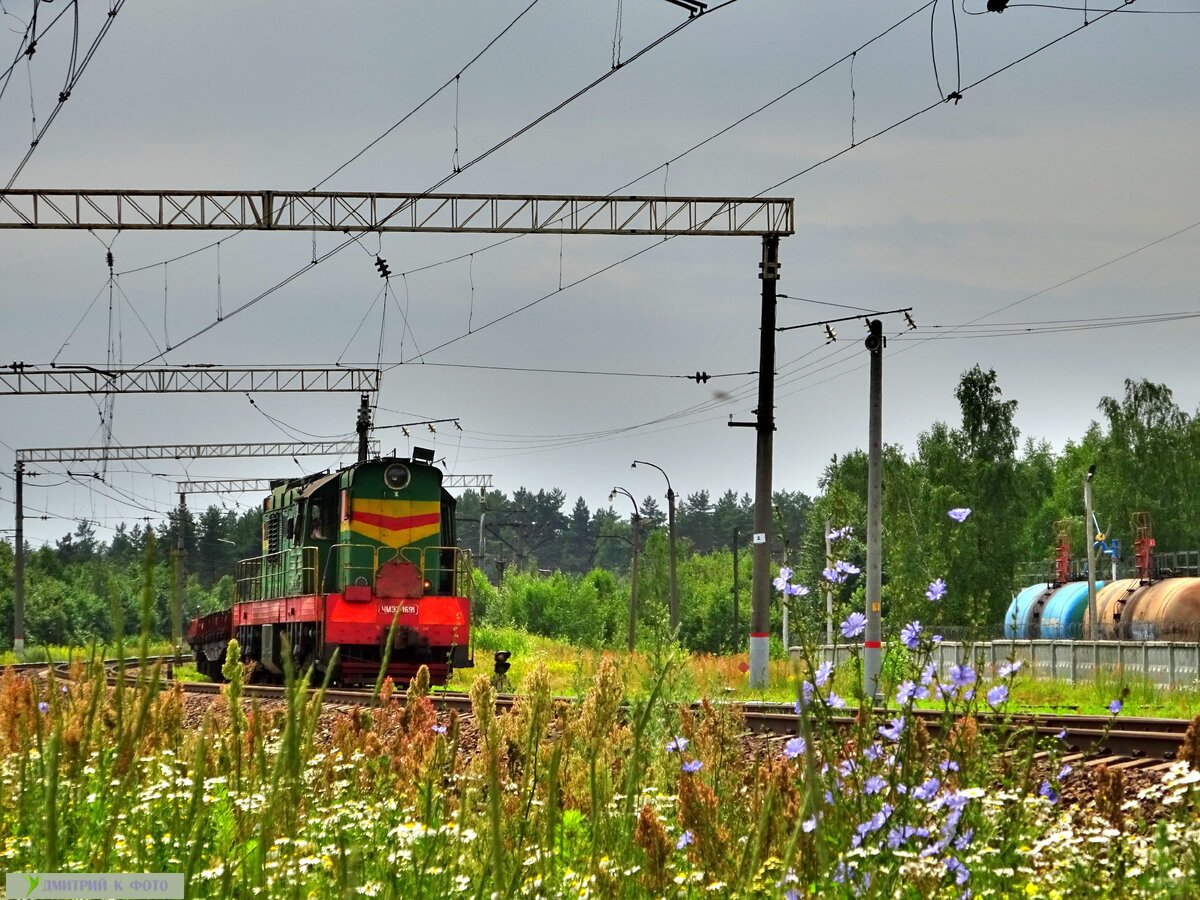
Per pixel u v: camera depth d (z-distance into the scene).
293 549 52.34
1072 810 11.63
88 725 8.16
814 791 6.40
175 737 14.21
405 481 49.50
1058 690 42.53
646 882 9.85
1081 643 62.06
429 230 49.19
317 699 7.19
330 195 49.22
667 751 12.84
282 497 56.84
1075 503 146.25
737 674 48.19
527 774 10.20
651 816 9.97
